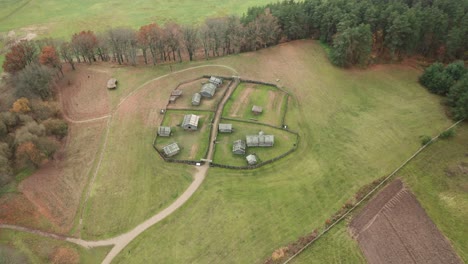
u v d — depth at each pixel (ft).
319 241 219.82
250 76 366.02
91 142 296.71
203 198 248.73
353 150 280.31
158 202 247.50
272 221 232.53
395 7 374.22
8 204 247.50
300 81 358.23
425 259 206.59
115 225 233.76
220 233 226.79
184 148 287.07
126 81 367.04
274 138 293.43
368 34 348.79
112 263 214.07
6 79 359.25
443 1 373.81
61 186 260.21
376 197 243.60
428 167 262.88
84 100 344.90
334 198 245.24
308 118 313.73
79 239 226.79
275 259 211.00
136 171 270.05
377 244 215.72
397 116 310.45
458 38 342.85
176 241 223.30
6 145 266.57
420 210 234.17
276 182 258.78
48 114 303.48
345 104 327.88
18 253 218.79
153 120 315.78
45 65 349.41
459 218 228.22
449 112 309.63
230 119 311.68
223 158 277.44
